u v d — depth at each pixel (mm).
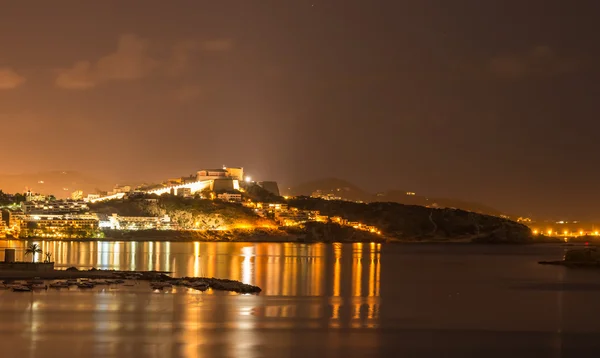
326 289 192000
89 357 102000
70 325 122875
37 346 107750
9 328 119625
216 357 103750
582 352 115562
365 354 109500
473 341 121625
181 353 105250
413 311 153250
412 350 113312
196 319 131250
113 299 152625
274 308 148125
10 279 183375
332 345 114438
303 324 130750
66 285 172875
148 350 106500
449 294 189875
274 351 108688
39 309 138000
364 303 164000
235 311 141750
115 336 115000
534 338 125500
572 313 155125
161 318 131125
